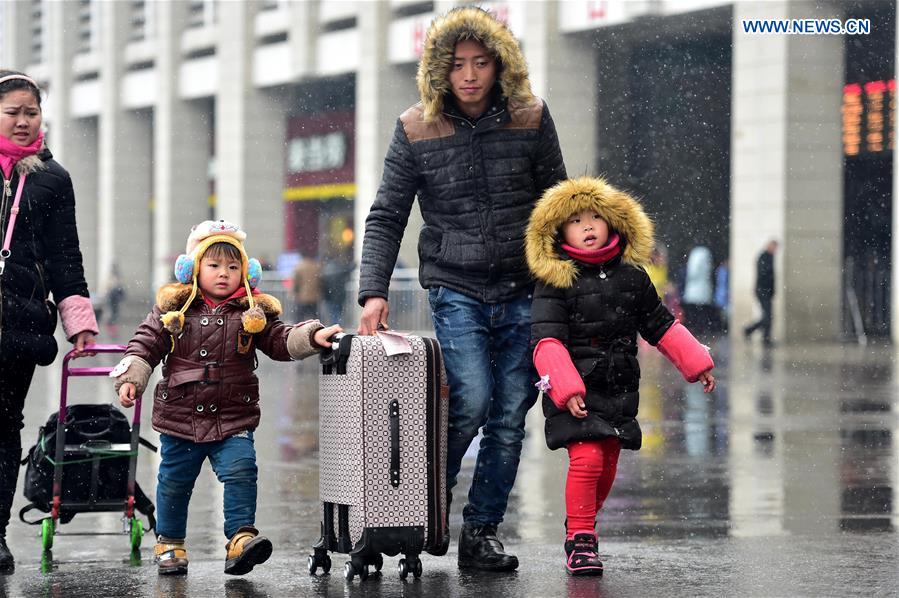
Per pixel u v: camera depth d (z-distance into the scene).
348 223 68.31
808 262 44.56
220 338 9.56
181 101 77.12
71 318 10.48
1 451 10.09
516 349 9.86
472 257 9.70
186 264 9.54
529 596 8.55
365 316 9.76
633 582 9.01
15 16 90.31
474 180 9.73
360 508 9.02
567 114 52.69
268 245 71.62
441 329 9.77
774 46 44.56
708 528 11.84
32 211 10.20
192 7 76.94
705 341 44.28
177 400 9.55
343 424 9.25
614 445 9.73
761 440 18.64
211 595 8.69
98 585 9.09
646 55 53.31
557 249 9.62
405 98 62.59
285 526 12.27
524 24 53.31
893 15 43.47
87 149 87.12
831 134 44.72
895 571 9.34
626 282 9.60
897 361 34.47
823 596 8.47
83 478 10.91
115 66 82.25
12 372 10.10
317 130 69.50
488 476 9.87
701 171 52.31
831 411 22.47
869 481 14.88
